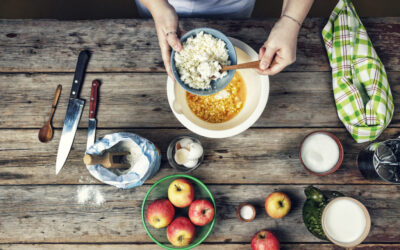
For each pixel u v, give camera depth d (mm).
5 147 1064
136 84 1092
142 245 1033
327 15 1860
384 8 1893
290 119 1075
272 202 969
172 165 1042
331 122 1072
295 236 1030
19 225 1035
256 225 1035
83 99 1084
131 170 923
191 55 876
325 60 1093
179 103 973
